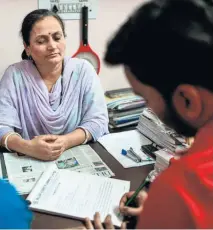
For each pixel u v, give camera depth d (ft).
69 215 3.16
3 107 4.92
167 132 4.20
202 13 1.53
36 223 3.08
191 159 1.65
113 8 6.35
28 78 5.02
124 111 5.54
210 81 1.50
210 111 1.56
